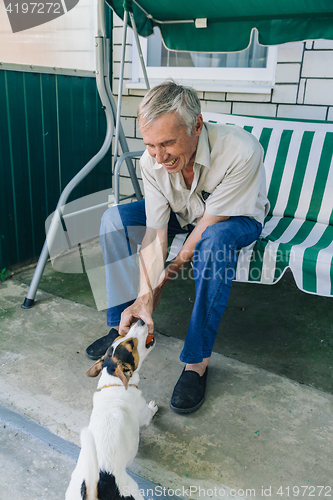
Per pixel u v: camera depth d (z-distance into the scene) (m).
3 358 2.09
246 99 3.22
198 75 3.50
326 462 1.54
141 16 2.69
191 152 1.67
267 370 2.08
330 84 2.91
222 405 1.82
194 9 2.52
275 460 1.54
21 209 3.08
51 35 3.45
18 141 2.93
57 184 3.36
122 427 1.33
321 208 2.50
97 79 2.56
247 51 3.30
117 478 1.20
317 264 1.86
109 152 3.86
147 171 1.88
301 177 2.58
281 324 2.53
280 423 1.72
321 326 2.51
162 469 1.49
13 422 1.69
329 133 2.57
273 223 2.48
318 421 1.74
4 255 3.01
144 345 1.63
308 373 2.06
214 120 2.87
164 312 2.61
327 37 2.39
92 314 2.55
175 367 2.07
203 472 1.48
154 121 1.49
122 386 1.49
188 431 1.67
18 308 2.59
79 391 1.87
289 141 2.66
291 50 2.95
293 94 3.05
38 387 1.89
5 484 1.43
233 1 2.33
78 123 3.45
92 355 2.09
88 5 3.52
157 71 3.64
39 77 2.98
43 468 1.50
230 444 1.61
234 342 2.32
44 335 2.31
